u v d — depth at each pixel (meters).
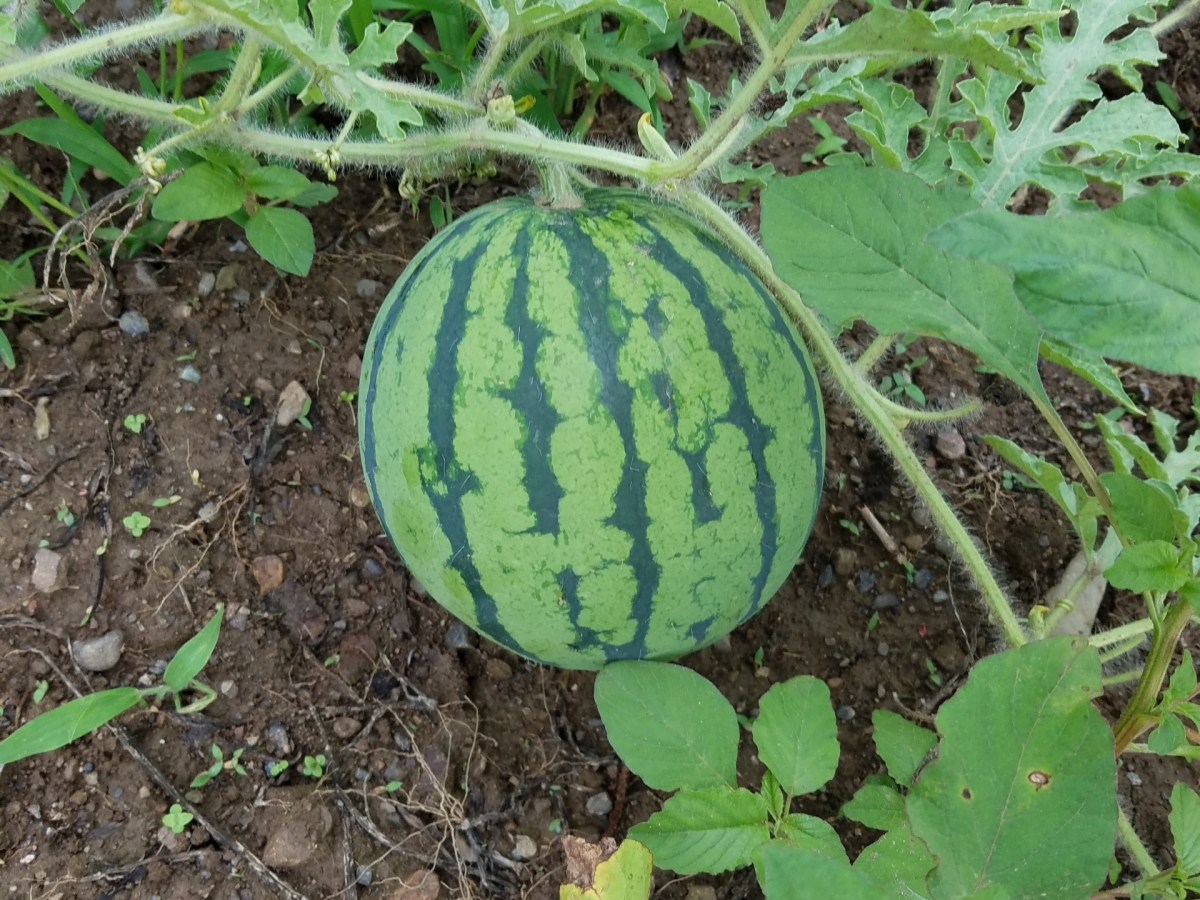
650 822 0.37
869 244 0.35
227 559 0.50
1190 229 0.25
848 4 0.68
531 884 0.47
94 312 0.53
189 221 0.55
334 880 0.46
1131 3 0.43
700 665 0.53
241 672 0.49
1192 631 0.55
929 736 0.42
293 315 0.55
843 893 0.26
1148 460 0.43
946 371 0.62
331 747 0.48
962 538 0.46
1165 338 0.25
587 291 0.35
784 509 0.38
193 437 0.52
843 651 0.54
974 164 0.42
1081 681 0.34
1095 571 0.46
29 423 0.51
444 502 0.36
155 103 0.42
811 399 0.40
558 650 0.39
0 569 0.48
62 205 0.50
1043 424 0.62
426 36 0.60
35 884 0.43
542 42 0.45
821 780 0.38
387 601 0.52
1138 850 0.44
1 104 0.53
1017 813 0.34
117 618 0.48
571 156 0.39
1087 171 0.45
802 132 0.66
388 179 0.59
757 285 0.39
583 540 0.35
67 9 0.47
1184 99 0.69
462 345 0.35
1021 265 0.25
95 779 0.45
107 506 0.50
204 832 0.45
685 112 0.64
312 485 0.53
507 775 0.49
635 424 0.34
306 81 0.49
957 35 0.32
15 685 0.46
